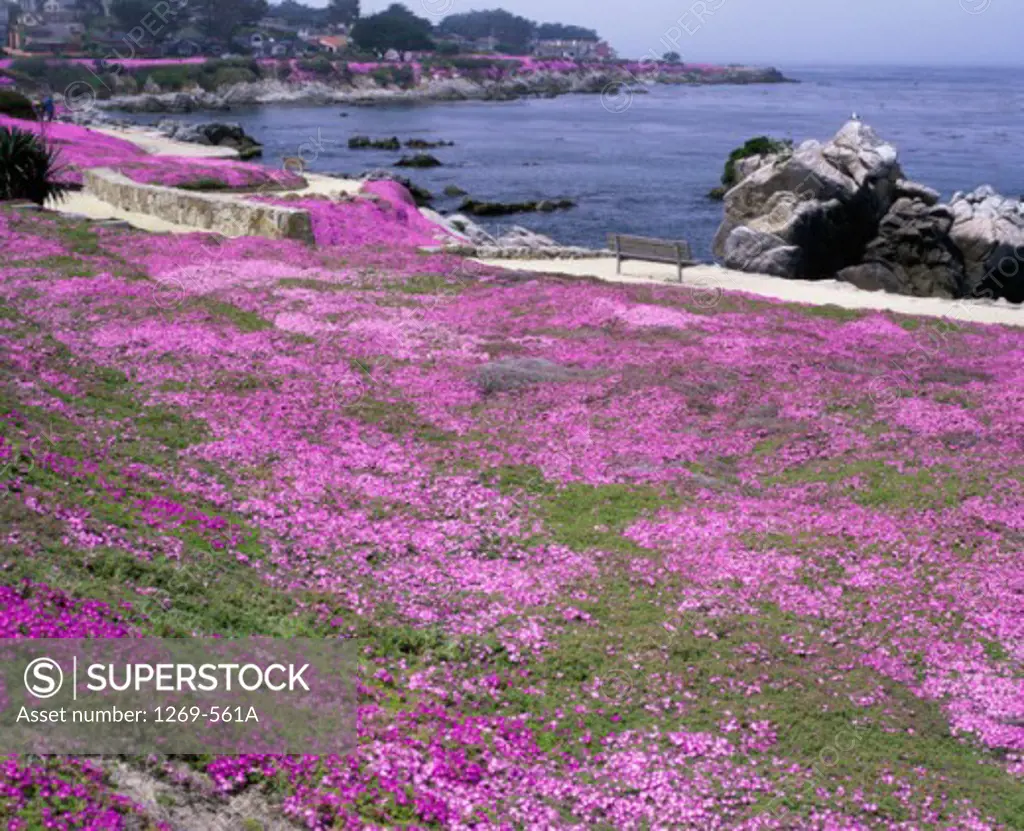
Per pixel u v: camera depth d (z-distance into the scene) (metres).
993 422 17.86
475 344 21.28
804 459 16.36
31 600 8.64
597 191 77.00
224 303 22.62
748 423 17.62
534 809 8.23
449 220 46.94
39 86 136.88
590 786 8.70
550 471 15.54
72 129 59.28
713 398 18.72
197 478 13.56
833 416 18.09
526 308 24.09
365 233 34.94
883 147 44.97
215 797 7.39
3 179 32.16
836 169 44.72
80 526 10.68
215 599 10.33
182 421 15.87
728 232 46.75
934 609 11.97
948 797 8.87
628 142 117.31
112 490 12.06
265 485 13.82
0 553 9.42
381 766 8.16
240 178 44.59
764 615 11.74
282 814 7.43
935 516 14.22
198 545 11.56
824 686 10.43
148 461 13.69
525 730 9.41
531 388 18.88
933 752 9.56
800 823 8.31
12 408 13.91
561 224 62.12
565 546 13.29
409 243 35.75
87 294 21.98
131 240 27.70
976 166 89.50
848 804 8.62
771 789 8.80
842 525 13.98
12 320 19.56
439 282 26.20
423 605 11.48
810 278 43.38
